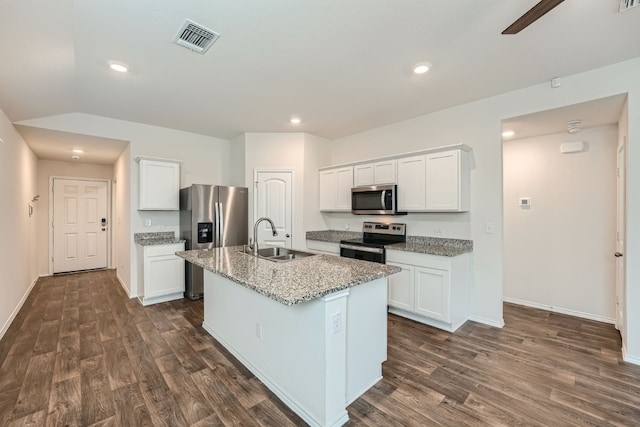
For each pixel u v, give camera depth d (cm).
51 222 556
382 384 214
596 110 285
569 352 261
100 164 604
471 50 229
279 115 385
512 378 221
